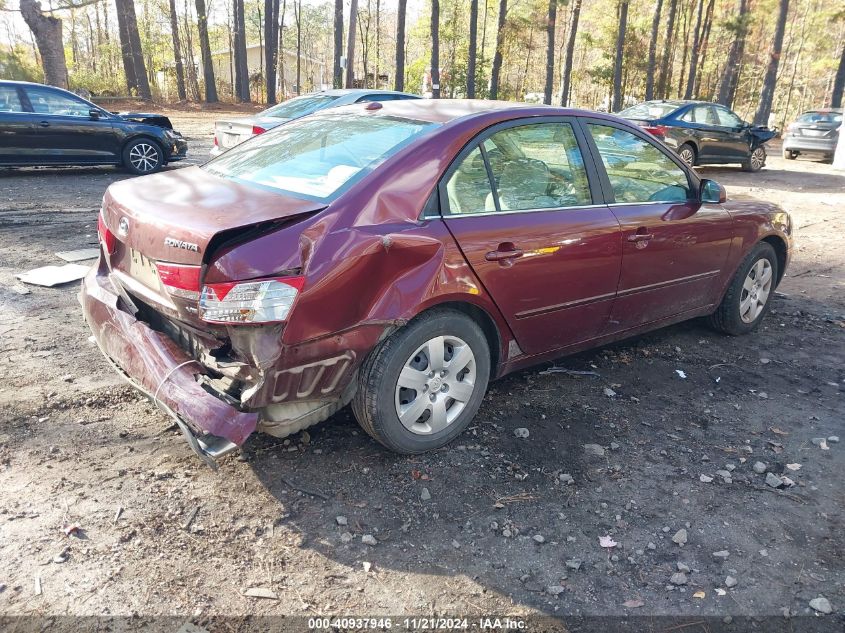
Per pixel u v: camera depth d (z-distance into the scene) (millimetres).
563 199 3697
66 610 2297
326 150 3396
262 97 45844
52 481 2975
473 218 3238
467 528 2828
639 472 3309
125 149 11656
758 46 48781
